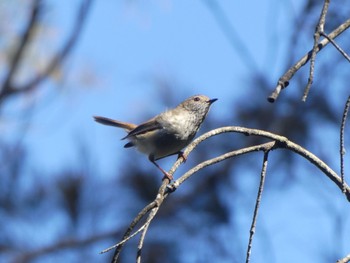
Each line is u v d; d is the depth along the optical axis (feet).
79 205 41.37
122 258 39.06
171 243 38.70
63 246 41.11
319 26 19.69
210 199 38.73
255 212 19.94
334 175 21.22
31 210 42.04
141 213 18.86
